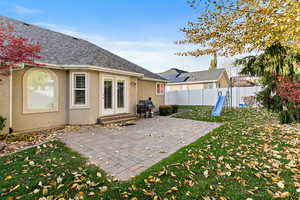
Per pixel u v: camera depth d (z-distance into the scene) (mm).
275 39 3250
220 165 3078
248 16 3402
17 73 5793
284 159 3268
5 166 3084
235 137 4949
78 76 7297
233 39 3979
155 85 12727
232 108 13039
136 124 7695
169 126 7168
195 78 22875
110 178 2707
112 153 3891
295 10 2643
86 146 4402
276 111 7234
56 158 3510
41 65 5781
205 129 6391
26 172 2852
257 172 2775
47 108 6621
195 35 4426
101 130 6398
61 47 8273
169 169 2963
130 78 9617
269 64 6637
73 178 2676
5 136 5180
